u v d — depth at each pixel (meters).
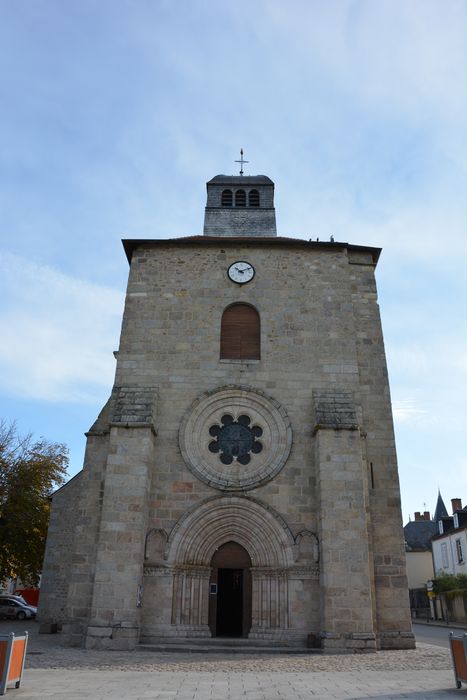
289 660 13.67
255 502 17.22
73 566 16.95
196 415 18.30
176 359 19.08
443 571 47.47
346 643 15.18
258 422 18.31
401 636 16.31
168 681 10.39
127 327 19.52
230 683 10.21
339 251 20.84
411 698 8.78
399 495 17.84
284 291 20.16
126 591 15.69
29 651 14.73
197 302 19.94
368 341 19.95
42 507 32.69
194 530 17.05
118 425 17.31
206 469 17.70
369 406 19.02
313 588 16.42
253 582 16.83
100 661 13.05
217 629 17.30
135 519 16.41
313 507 17.25
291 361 19.12
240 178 27.75
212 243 20.75
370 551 16.97
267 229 26.08
